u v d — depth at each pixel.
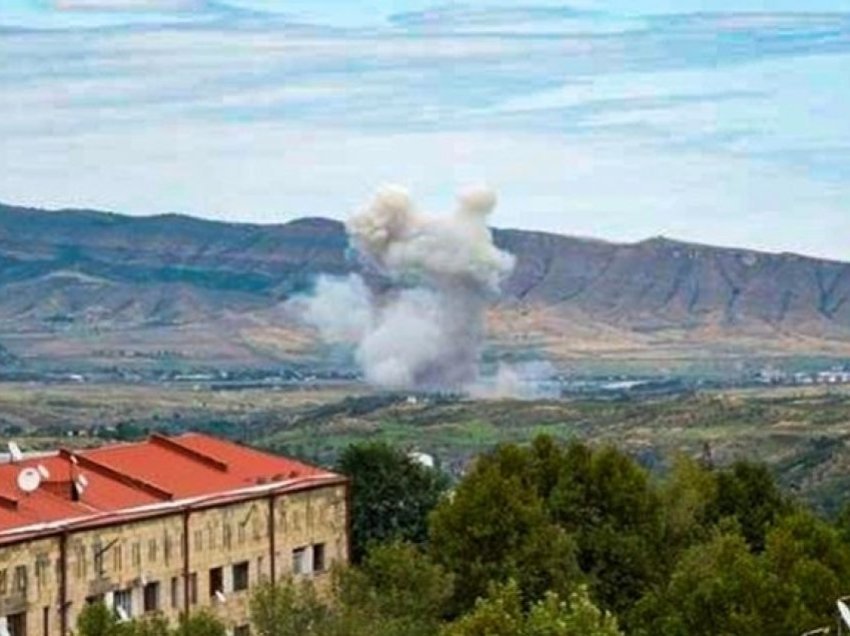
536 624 185.00
